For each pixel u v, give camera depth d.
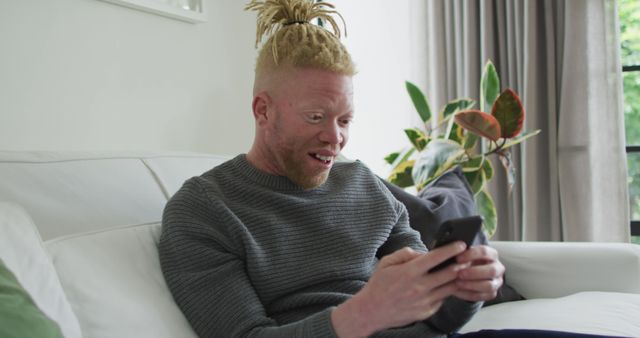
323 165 0.99
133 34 1.70
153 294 0.87
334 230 1.02
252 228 0.95
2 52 1.36
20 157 0.99
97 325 0.77
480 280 0.70
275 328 0.80
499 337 0.96
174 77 1.84
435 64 2.57
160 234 1.01
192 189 0.97
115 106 1.64
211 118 2.00
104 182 1.06
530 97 2.36
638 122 2.68
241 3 2.13
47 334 0.57
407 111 2.73
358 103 2.78
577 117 2.33
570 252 1.46
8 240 0.76
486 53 2.45
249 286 0.89
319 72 0.96
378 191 1.13
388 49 2.74
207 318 0.85
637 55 2.66
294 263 0.96
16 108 1.39
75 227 0.97
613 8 2.30
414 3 2.65
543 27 2.42
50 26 1.46
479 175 1.89
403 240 1.13
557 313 1.21
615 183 2.33
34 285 0.74
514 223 2.46
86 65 1.55
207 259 0.89
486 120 1.74
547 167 2.45
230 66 2.09
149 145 1.75
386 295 0.69
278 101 0.98
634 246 1.44
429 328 0.91
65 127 1.50
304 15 1.05
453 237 0.67
